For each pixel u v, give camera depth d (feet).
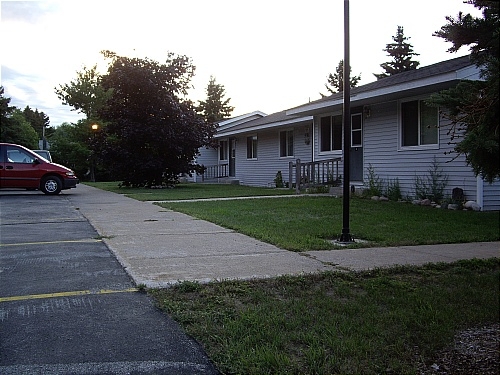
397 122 44.55
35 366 9.18
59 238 23.43
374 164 47.75
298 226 26.86
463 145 11.93
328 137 56.29
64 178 53.57
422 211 34.81
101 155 70.23
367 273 16.42
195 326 11.21
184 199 46.78
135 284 14.85
